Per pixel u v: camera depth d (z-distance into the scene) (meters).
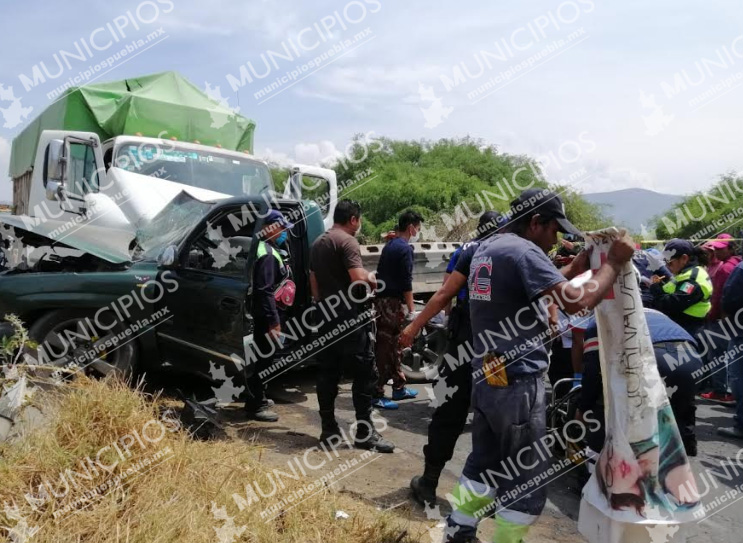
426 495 3.71
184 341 4.93
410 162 31.27
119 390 3.71
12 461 3.04
